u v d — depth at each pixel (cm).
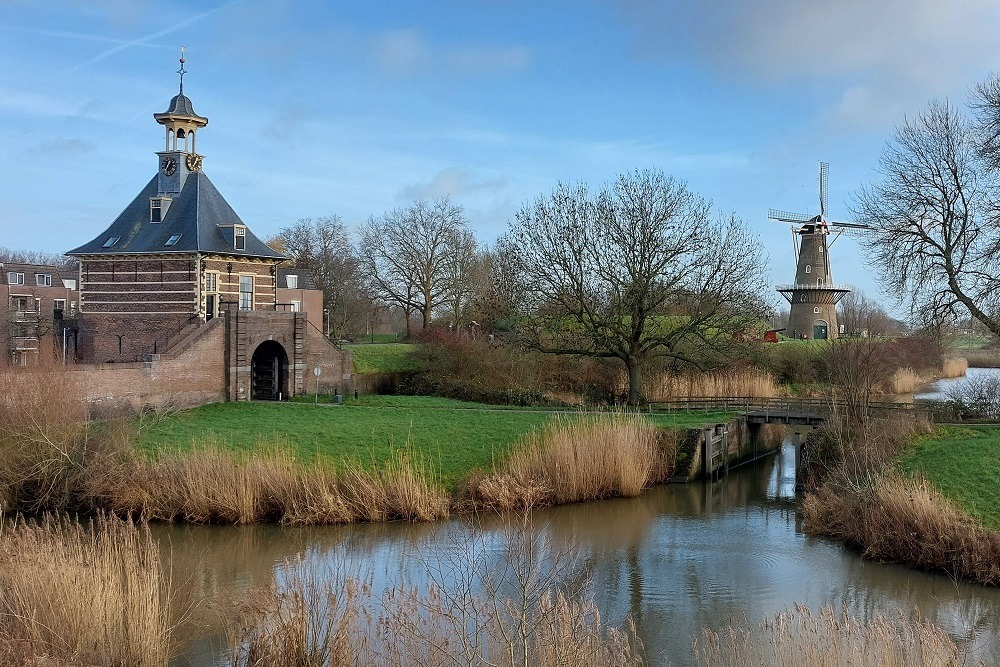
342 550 2131
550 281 4047
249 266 4056
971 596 1847
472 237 6706
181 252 3781
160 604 1580
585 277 4025
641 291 3844
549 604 1109
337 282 7531
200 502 2395
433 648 1168
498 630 1191
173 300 3847
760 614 1753
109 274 3975
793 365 5241
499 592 1645
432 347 4916
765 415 3694
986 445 2608
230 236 3959
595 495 2806
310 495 2431
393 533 2305
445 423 3247
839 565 2088
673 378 4541
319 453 2775
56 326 4503
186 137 4081
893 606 1794
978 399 3400
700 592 1897
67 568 1366
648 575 2017
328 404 3762
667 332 4178
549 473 2764
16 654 1200
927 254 3447
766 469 3631
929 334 3534
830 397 3438
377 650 1320
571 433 2930
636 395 4019
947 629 1667
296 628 1277
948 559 1997
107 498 2419
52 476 2442
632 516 2625
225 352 3703
